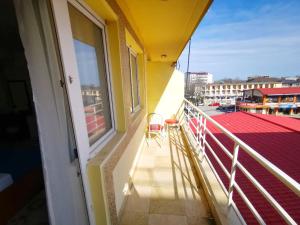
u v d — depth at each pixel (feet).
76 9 3.78
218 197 5.67
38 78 2.56
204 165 7.77
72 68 3.16
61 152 3.06
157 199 6.41
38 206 5.24
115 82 5.94
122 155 5.85
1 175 4.81
